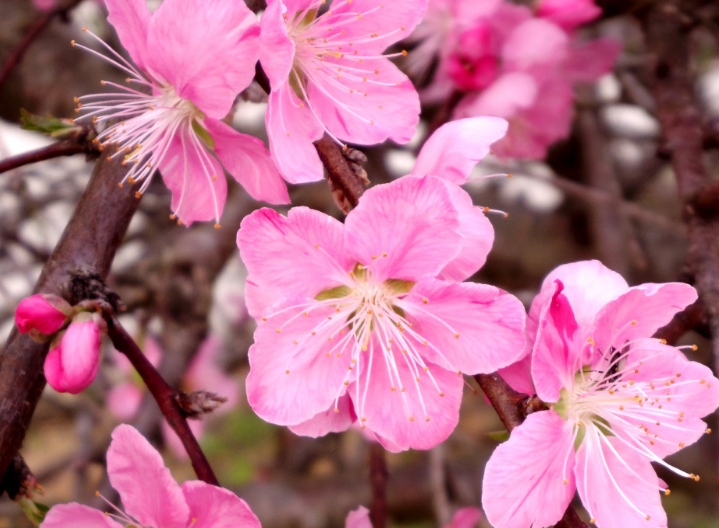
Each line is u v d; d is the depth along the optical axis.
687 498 0.69
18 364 0.30
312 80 0.31
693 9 0.41
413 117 0.31
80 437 0.55
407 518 0.65
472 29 0.38
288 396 0.29
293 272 0.29
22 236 0.56
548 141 0.42
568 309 0.29
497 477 0.28
